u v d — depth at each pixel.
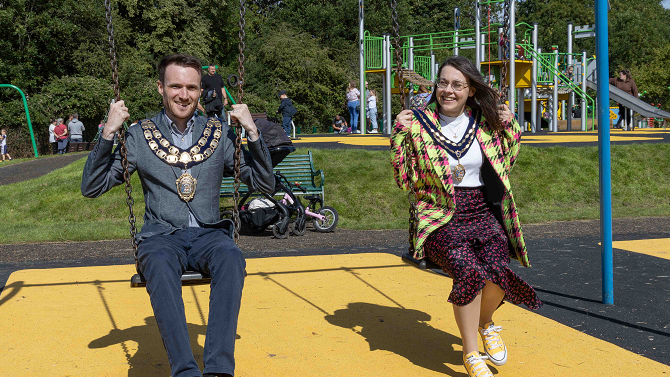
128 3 38.06
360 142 16.34
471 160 3.06
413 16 52.50
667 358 3.34
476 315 2.91
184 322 2.57
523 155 12.59
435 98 3.15
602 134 4.41
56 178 12.18
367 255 6.52
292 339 3.64
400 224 9.34
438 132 3.07
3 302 4.54
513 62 20.16
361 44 22.98
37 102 30.78
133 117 34.88
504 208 3.06
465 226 3.04
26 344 3.57
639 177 12.23
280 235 8.23
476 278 2.82
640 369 3.16
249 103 40.44
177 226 2.89
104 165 2.82
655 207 11.24
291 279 5.30
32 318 4.11
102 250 7.12
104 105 33.59
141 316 4.15
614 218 9.66
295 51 43.50
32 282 5.23
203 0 40.88
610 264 4.44
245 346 3.52
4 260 6.53
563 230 8.34
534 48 23.25
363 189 10.95
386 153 12.48
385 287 4.98
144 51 38.59
